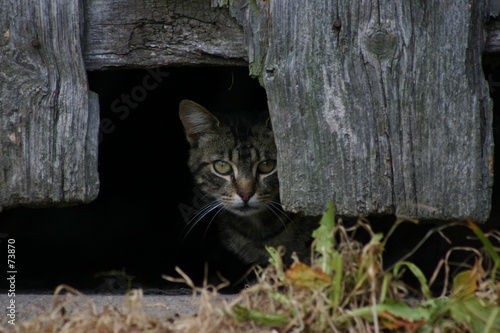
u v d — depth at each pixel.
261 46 4.39
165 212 7.62
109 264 7.07
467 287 3.40
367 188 4.36
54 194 4.57
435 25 4.27
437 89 4.29
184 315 3.58
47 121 4.53
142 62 4.58
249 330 3.22
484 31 4.36
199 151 6.18
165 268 7.00
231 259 6.51
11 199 4.58
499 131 6.62
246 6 4.40
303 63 4.34
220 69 7.31
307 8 4.31
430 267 5.80
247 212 5.80
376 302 3.30
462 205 4.32
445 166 4.31
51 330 3.38
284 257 5.79
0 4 4.46
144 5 4.53
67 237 7.36
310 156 4.37
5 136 4.52
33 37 4.49
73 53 4.50
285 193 4.41
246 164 5.84
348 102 4.32
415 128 4.31
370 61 4.30
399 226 5.71
